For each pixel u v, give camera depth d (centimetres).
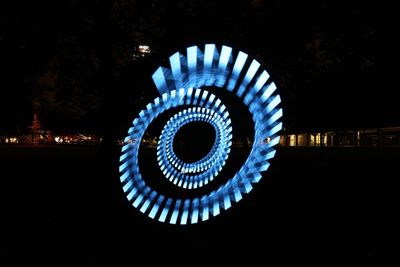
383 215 729
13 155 3183
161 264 456
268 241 545
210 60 424
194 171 825
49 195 1008
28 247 531
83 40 1092
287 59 1220
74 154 3406
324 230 609
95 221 661
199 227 467
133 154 442
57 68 1149
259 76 449
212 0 1130
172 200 474
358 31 1175
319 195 980
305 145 7406
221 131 730
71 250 514
